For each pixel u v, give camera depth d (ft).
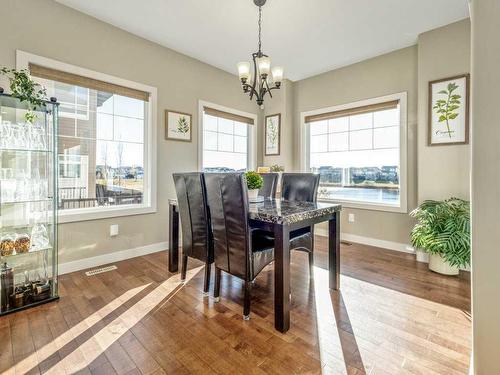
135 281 8.11
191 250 7.63
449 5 8.35
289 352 4.99
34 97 6.80
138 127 10.68
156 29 9.79
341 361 4.77
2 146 6.66
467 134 9.07
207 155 13.23
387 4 8.30
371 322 6.00
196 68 12.25
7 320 5.94
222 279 8.36
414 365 4.66
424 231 8.83
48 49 8.14
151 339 5.34
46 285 6.86
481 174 3.63
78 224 8.91
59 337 5.37
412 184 11.04
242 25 9.47
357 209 12.69
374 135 12.35
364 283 8.07
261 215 5.90
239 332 5.60
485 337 3.67
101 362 4.69
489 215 3.59
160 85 10.96
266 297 7.21
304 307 6.66
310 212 6.34
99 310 6.42
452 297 7.16
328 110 13.61
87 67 8.95
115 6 8.48
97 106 9.57
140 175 10.78
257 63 8.24
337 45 10.90
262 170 10.13
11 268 6.54
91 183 9.50
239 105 14.38
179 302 6.84
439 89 9.61
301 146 14.82
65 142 8.87
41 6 8.00
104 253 9.50
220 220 6.49
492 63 3.49
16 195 6.95
